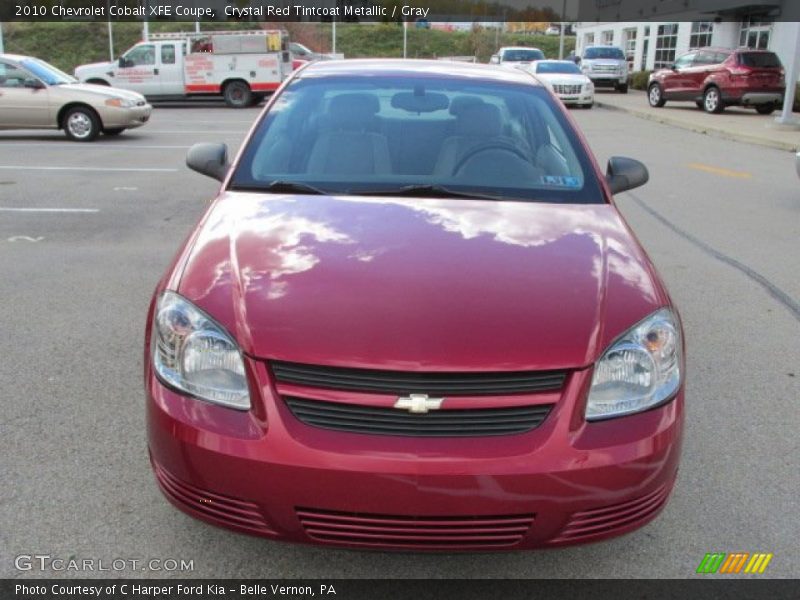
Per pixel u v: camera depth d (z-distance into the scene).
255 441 2.30
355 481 2.24
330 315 2.45
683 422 2.54
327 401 2.31
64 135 15.48
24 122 14.23
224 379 2.40
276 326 2.42
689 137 16.64
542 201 3.42
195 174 10.84
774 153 14.23
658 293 2.75
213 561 2.71
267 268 2.68
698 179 11.16
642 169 3.95
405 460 2.24
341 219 3.07
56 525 2.85
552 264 2.79
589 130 17.84
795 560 2.79
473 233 3.00
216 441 2.32
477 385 2.32
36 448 3.36
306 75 4.18
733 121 19.14
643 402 2.44
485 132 3.81
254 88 23.66
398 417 2.29
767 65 20.88
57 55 43.28
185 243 3.03
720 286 6.02
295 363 2.34
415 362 2.30
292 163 3.60
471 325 2.43
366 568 2.70
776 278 6.26
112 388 3.96
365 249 2.81
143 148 13.54
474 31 52.19
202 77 23.52
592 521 2.37
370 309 2.47
